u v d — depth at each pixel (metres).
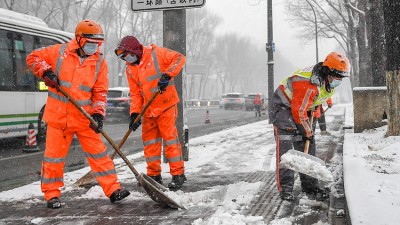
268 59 16.81
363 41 21.61
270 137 11.04
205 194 4.84
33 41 11.48
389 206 3.16
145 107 5.02
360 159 5.28
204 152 8.29
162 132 5.34
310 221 3.84
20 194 5.14
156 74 5.20
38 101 11.55
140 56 5.21
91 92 4.65
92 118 4.46
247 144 9.50
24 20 11.34
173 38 7.02
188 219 3.97
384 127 9.15
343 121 15.98
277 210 4.19
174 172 5.32
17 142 12.09
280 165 4.24
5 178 6.78
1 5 35.69
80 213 4.24
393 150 5.86
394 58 7.12
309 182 4.74
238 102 40.97
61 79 4.47
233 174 6.04
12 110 10.71
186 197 4.62
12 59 10.77
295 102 4.38
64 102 4.46
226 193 4.89
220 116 27.08
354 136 8.30
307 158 4.17
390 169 4.60
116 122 21.62
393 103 7.26
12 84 10.74
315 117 5.83
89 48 4.47
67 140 4.57
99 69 4.65
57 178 4.53
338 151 7.80
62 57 4.49
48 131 4.52
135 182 5.70
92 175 5.54
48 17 38.53
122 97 21.38
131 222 3.91
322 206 4.29
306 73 4.39
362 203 3.25
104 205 4.53
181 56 5.14
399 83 7.18
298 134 4.70
